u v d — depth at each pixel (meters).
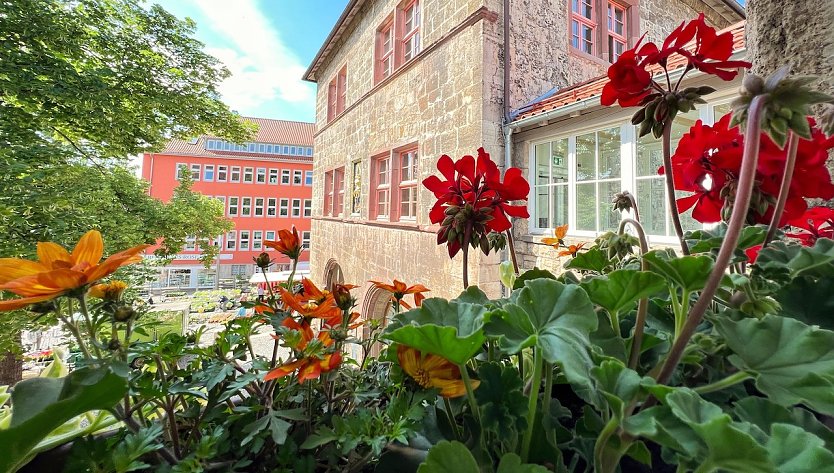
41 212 6.01
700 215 0.84
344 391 0.72
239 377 0.65
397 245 6.37
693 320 0.43
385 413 0.60
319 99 11.51
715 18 7.57
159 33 8.39
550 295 0.56
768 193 0.71
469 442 0.58
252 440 0.62
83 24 7.25
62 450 0.55
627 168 3.58
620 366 0.42
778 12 1.16
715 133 0.75
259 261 0.92
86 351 0.49
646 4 6.53
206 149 27.42
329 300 0.73
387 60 7.45
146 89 8.06
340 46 9.57
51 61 6.48
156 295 23.66
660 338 0.61
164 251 10.27
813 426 0.45
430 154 5.58
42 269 0.51
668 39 0.74
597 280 0.56
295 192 28.92
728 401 0.60
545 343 0.45
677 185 0.87
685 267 0.49
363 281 7.70
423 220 5.67
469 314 0.60
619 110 3.57
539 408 0.56
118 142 8.07
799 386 0.38
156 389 0.59
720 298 0.68
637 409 0.47
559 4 5.39
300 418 0.62
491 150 4.63
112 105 7.27
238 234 27.30
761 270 0.65
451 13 5.19
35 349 6.12
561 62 5.35
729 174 0.74
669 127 0.78
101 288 0.54
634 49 0.79
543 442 0.52
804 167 0.70
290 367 0.62
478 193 0.90
